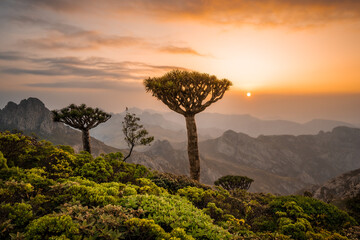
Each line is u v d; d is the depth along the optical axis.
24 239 3.46
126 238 4.14
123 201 5.30
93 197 4.95
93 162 8.16
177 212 5.25
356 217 10.14
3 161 5.78
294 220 7.66
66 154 8.17
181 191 8.56
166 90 13.99
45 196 4.78
